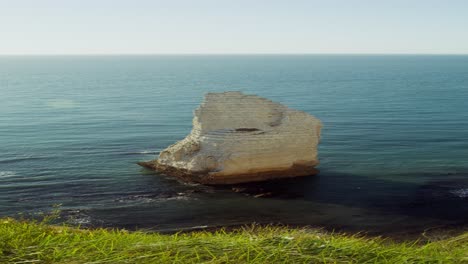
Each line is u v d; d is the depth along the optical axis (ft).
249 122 128.36
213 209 102.42
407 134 197.88
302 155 128.16
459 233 88.07
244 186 119.14
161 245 34.50
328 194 113.09
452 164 142.20
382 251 34.06
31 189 114.52
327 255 33.27
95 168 135.44
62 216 96.94
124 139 185.26
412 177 127.75
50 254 33.50
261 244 34.73
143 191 114.32
